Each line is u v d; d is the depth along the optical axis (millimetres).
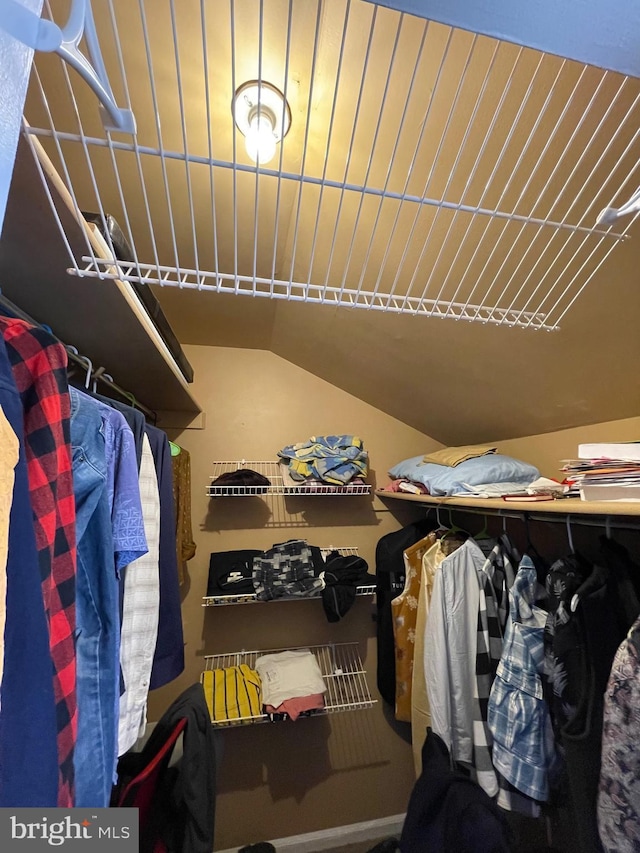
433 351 1258
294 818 1666
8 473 267
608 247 663
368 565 1914
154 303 956
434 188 733
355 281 1097
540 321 810
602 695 749
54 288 692
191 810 853
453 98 595
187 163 456
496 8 320
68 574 421
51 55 615
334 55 608
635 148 548
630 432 1037
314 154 792
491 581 1114
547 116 562
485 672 1062
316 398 1985
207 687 1492
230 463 1847
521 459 1463
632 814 620
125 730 674
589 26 328
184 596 1705
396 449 2020
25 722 311
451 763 1054
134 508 632
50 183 472
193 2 552
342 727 1762
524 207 682
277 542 1830
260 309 1532
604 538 894
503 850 786
